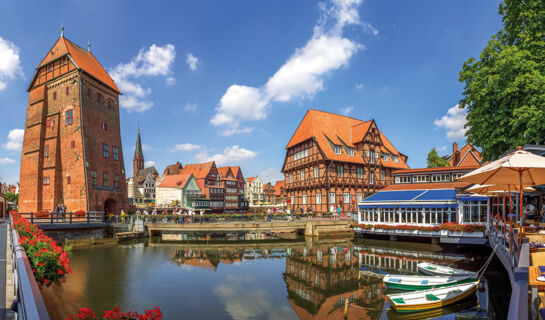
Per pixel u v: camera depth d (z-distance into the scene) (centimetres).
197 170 8212
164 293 1448
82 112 3441
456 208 2358
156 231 3372
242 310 1241
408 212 2652
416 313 1130
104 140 3747
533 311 632
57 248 957
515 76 1681
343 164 4481
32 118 3816
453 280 1298
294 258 2250
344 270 1842
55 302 1291
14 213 1777
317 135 4606
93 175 3484
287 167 5291
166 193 7275
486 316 1084
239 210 8538
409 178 3434
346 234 3381
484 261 1936
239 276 1756
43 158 3647
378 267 1880
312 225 3297
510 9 1956
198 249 2672
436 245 2430
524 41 1775
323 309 1227
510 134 1714
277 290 1491
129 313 526
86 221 3020
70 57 3541
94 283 1577
